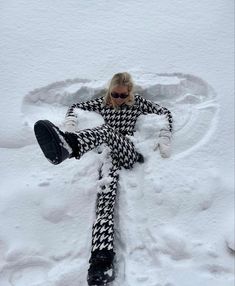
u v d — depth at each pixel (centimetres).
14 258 213
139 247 215
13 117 272
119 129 260
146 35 329
